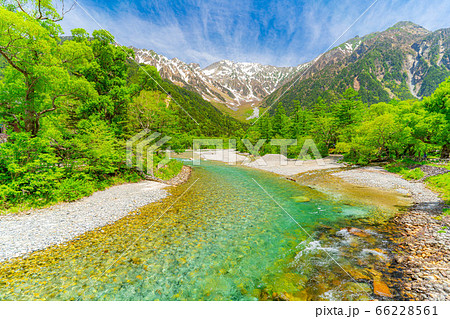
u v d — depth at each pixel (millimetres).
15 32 11836
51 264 6914
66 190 13312
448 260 6352
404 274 6125
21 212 10750
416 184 17453
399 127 25422
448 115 13492
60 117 17797
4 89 13359
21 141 11797
